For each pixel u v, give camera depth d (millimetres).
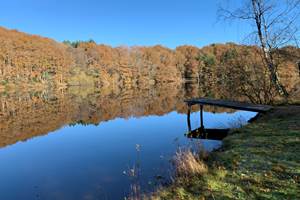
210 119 12445
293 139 5176
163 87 49219
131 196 4211
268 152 4660
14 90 43812
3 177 5855
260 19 11367
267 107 9023
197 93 30062
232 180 3752
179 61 70250
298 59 10961
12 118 15711
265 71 11742
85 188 5043
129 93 35438
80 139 9648
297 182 3400
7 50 47406
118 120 13883
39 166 6602
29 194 4938
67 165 6586
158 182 4797
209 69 50906
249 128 6934
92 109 19062
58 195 4812
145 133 10211
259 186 3445
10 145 9023
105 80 59875
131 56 66500
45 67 53969
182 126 11344
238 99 13812
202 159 5078
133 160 6602
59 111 18406
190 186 3844
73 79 57438
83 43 71000
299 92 11273
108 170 5984
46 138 10039
